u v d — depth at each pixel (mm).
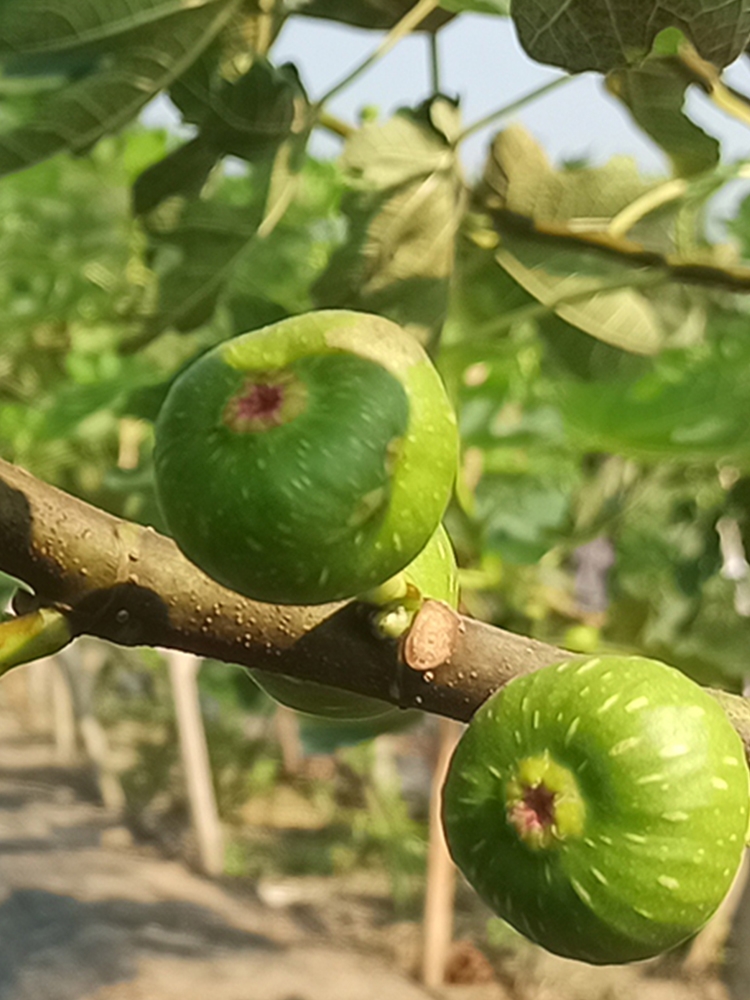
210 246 455
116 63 388
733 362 693
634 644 875
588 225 530
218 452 227
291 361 235
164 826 3178
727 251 599
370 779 2893
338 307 486
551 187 522
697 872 226
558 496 968
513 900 235
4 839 2846
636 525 978
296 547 225
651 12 297
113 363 1204
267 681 282
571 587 1146
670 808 224
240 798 3256
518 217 519
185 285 469
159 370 955
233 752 3291
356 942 2328
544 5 300
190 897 2537
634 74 389
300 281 1216
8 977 2023
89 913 2301
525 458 970
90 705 3379
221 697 2242
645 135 414
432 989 2082
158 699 3564
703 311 731
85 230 1523
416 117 471
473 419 871
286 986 2041
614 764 226
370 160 468
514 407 947
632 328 597
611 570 969
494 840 235
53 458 1341
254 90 411
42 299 1510
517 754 234
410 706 252
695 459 650
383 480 227
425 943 2117
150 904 2426
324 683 251
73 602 237
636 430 623
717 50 304
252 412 229
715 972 2045
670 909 227
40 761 3855
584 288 536
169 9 381
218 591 244
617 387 613
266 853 2908
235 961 2145
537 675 238
